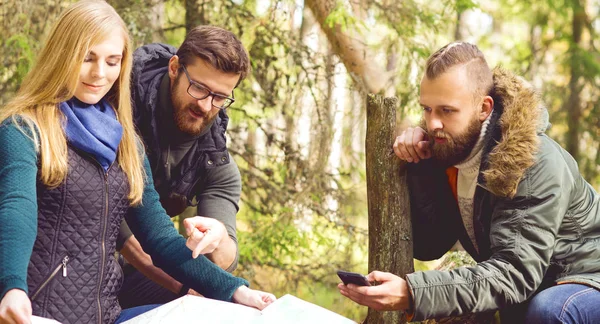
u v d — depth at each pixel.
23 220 1.94
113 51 2.17
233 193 2.97
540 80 8.66
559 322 2.29
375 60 5.80
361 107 5.75
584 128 8.24
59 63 2.11
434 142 2.44
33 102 2.11
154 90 2.70
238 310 2.17
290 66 5.46
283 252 5.53
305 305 2.19
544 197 2.29
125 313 2.33
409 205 2.75
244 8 5.25
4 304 1.85
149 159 2.74
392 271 2.73
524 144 2.27
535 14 8.60
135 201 2.32
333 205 5.82
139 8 4.83
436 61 2.35
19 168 2.01
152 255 2.43
